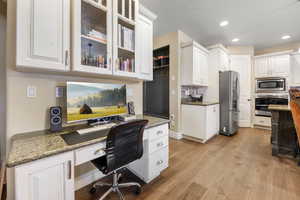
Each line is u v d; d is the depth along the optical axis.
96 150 1.12
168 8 2.42
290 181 1.72
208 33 3.43
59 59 1.13
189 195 1.50
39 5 1.03
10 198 1.12
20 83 1.20
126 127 1.20
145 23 1.95
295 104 1.95
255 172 1.93
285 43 4.12
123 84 1.86
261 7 2.38
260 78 4.38
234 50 4.36
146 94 4.19
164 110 3.75
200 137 3.09
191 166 2.09
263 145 2.92
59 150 0.90
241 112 4.38
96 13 1.43
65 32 1.15
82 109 1.43
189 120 3.26
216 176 1.84
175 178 1.80
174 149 2.72
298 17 2.68
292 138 2.39
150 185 1.66
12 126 1.17
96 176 1.75
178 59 3.27
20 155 0.81
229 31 3.32
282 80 3.94
